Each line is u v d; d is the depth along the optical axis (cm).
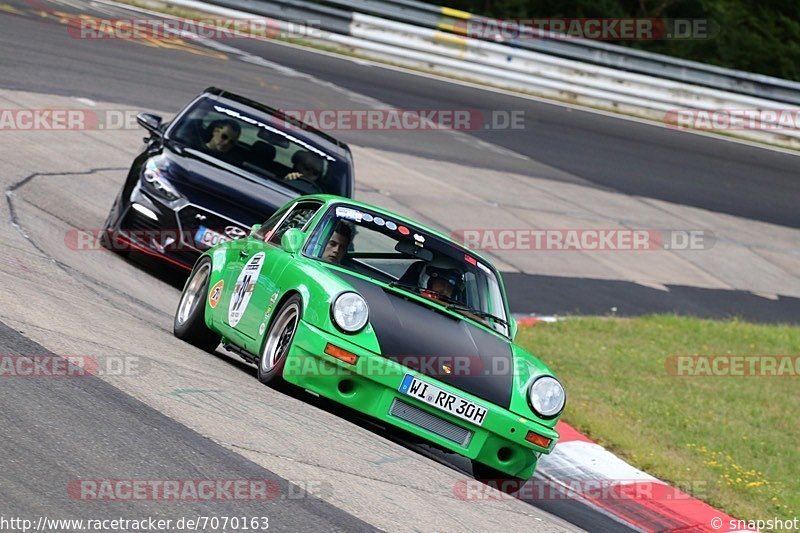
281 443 2122
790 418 4234
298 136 4178
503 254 6128
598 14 12425
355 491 1970
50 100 6112
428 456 2688
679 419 3859
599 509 2797
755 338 5566
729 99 10494
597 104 10319
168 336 3033
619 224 7344
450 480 2314
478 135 8481
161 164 3862
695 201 8244
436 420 2433
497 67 10056
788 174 9425
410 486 2127
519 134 8744
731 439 3744
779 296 6881
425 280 2766
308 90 8125
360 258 2744
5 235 3575
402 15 9981
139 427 1988
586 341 4819
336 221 2806
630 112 10406
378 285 2655
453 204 6775
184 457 1891
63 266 3441
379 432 2661
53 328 2527
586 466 3170
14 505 1535
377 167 7038
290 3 9731
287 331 2550
